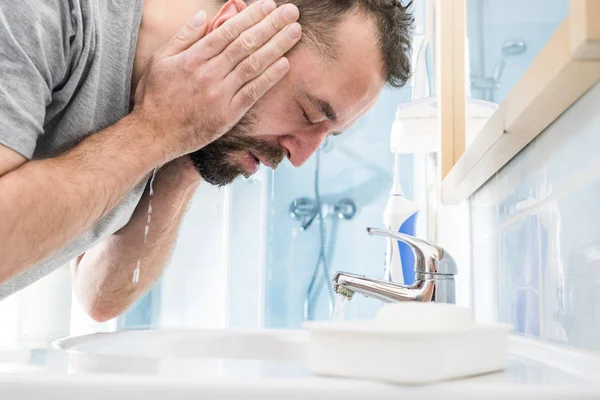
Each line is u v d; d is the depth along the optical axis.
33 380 0.31
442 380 0.33
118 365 0.36
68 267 1.63
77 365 0.36
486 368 0.37
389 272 1.13
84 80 0.73
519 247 0.75
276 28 0.72
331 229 2.09
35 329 1.58
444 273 0.72
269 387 0.30
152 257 1.08
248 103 0.73
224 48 0.72
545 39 0.59
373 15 0.77
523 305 0.73
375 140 2.10
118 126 0.71
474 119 0.95
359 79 0.75
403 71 0.84
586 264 0.55
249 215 2.02
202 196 1.93
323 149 2.12
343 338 0.33
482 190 0.94
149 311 1.83
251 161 0.84
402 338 0.32
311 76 0.74
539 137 0.68
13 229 0.57
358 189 2.10
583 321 0.56
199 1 0.80
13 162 0.60
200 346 0.80
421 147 1.17
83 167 0.65
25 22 0.61
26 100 0.61
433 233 1.30
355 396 0.30
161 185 1.04
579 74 0.45
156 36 0.79
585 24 0.35
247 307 1.96
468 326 0.37
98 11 0.72
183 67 0.72
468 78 1.02
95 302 1.09
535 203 0.69
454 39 1.04
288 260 2.07
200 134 0.74
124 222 0.97
